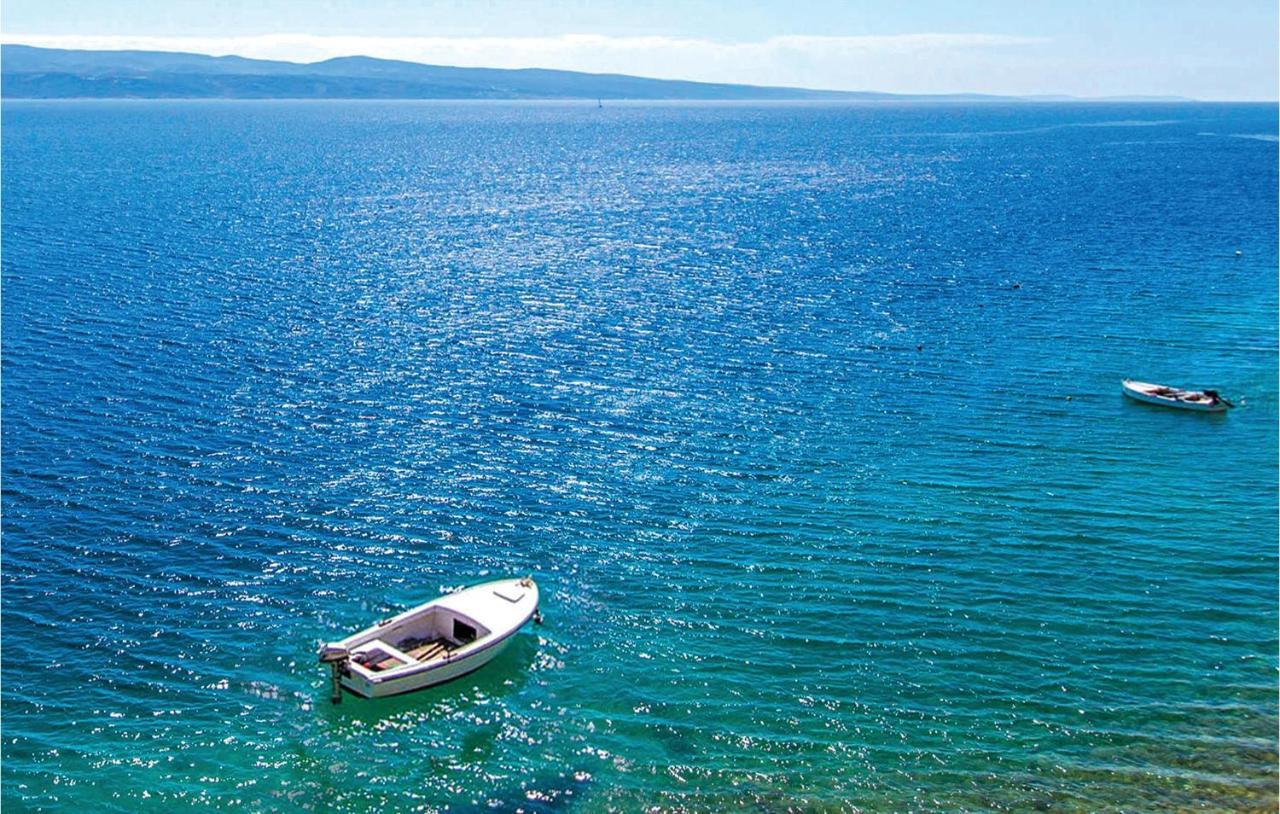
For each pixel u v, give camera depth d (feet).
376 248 416.87
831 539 170.50
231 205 534.37
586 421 222.28
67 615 146.72
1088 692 131.03
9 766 116.98
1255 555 164.86
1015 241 436.76
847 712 127.75
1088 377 254.27
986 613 148.46
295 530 173.37
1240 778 115.03
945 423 222.48
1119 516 178.70
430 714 128.26
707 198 600.80
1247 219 484.33
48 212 485.97
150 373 247.91
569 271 375.04
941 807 111.96
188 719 126.31
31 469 192.44
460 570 161.99
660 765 119.14
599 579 159.02
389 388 241.35
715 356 268.82
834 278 364.38
